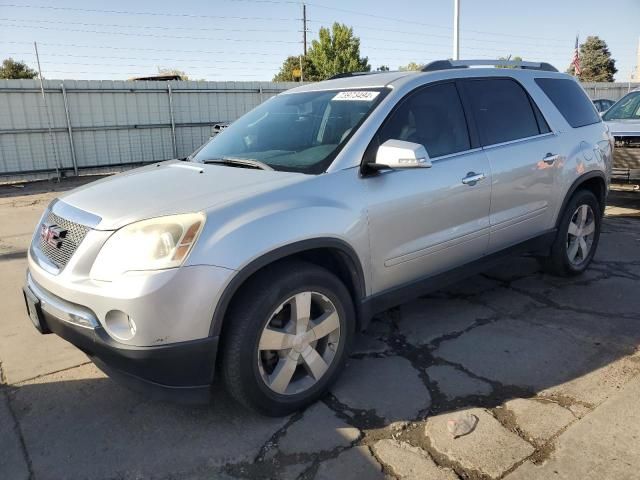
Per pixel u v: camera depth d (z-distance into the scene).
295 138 3.54
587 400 3.00
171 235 2.50
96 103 14.41
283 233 2.70
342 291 3.01
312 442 2.72
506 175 3.93
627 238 6.27
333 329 3.02
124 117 14.91
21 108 13.44
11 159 13.55
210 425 2.88
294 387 2.94
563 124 4.57
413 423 2.85
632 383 3.14
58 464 2.61
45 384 3.31
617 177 7.54
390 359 3.53
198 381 2.62
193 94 15.86
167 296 2.45
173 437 2.79
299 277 2.78
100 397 3.16
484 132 3.91
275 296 2.70
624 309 4.23
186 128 15.97
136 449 2.70
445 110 3.72
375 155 3.21
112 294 2.48
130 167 15.29
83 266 2.63
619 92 26.83
